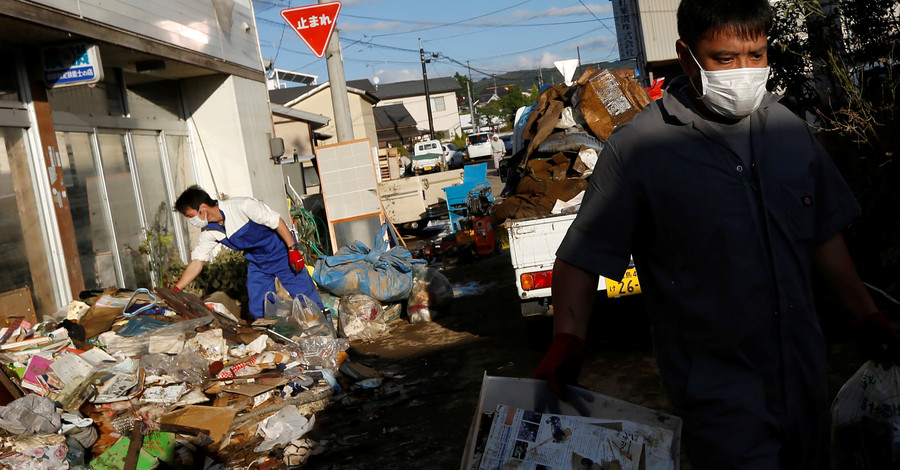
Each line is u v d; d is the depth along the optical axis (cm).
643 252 212
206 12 984
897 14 727
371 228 1188
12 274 622
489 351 641
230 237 666
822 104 744
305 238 1249
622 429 198
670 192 199
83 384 465
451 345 684
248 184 1066
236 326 653
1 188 623
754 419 194
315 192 2050
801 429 201
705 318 198
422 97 7850
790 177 199
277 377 556
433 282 813
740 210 196
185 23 912
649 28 2380
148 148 936
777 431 197
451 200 1405
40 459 382
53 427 412
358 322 761
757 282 195
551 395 204
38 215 666
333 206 1188
